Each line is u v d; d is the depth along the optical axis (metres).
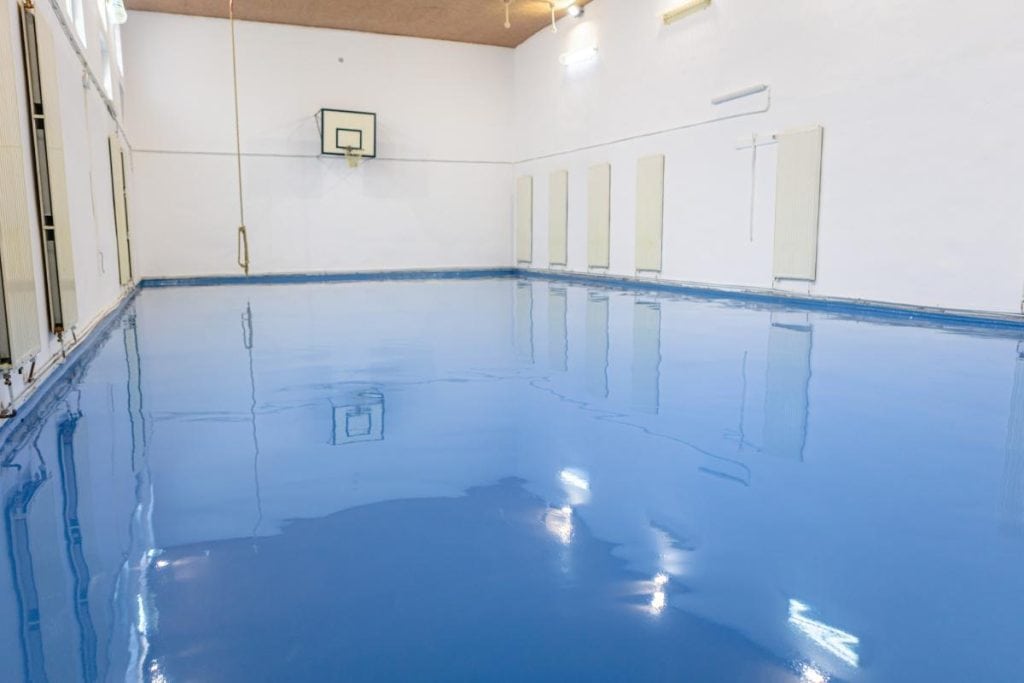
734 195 9.46
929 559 1.92
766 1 8.75
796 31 8.34
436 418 3.43
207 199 13.30
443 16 13.11
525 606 1.70
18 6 4.32
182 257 13.27
